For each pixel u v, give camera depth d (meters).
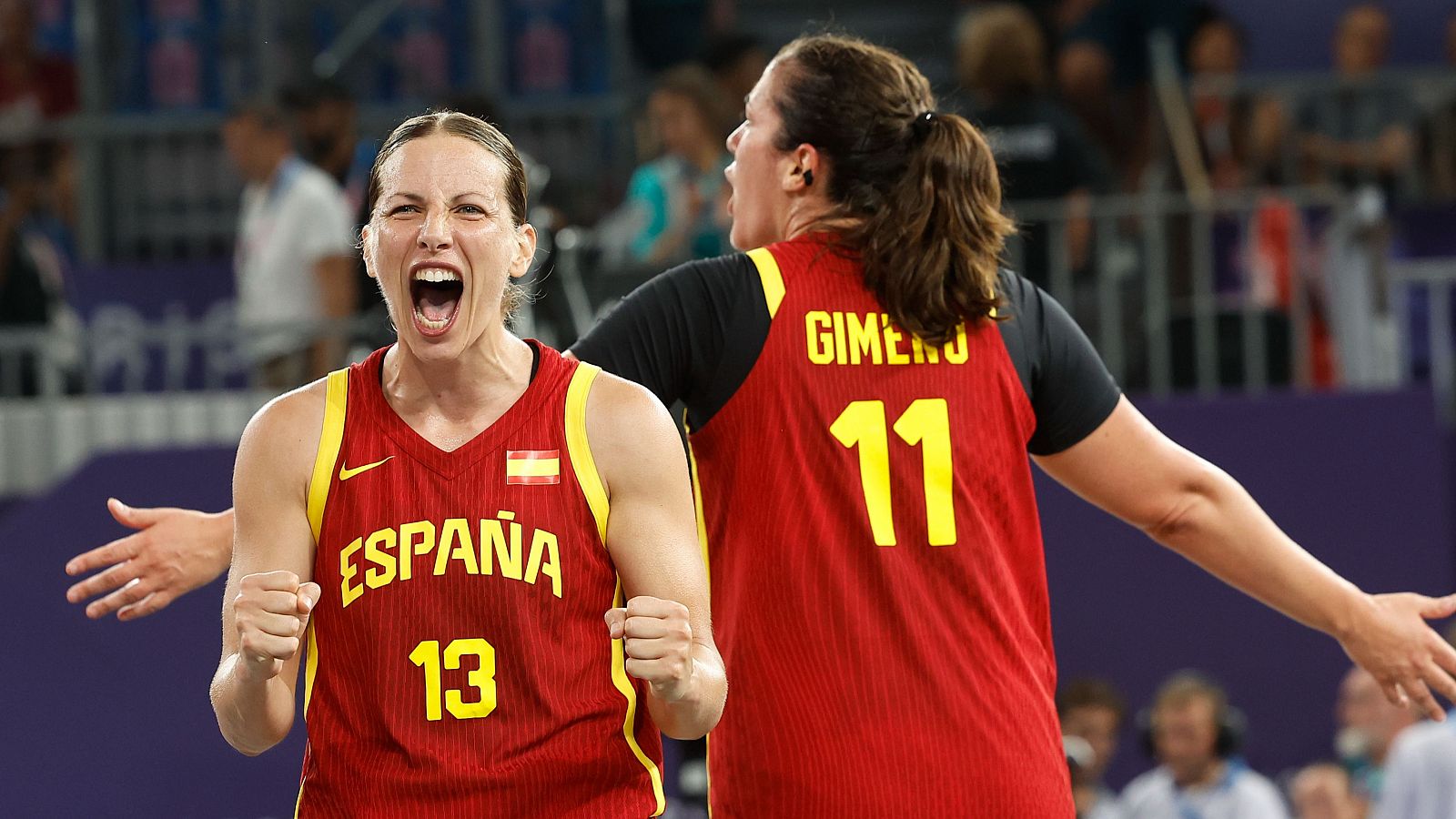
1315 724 19.38
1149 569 19.50
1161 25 26.50
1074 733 18.41
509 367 7.21
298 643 6.57
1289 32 29.98
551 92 28.16
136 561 8.75
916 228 8.21
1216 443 19.50
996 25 21.39
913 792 7.86
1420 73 22.98
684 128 19.41
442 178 7.02
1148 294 20.64
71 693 19.72
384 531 7.00
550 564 7.00
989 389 8.34
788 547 8.04
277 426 7.19
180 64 28.23
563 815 7.00
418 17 28.61
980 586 8.12
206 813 19.55
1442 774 16.56
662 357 8.28
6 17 27.77
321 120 22.17
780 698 7.96
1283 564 8.92
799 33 30.64
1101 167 21.28
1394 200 22.75
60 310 23.23
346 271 20.98
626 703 7.14
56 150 25.95
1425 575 19.14
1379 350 20.50
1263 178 22.56
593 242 18.75
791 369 8.19
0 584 19.81
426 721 6.93
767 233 8.95
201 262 24.27
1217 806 17.78
